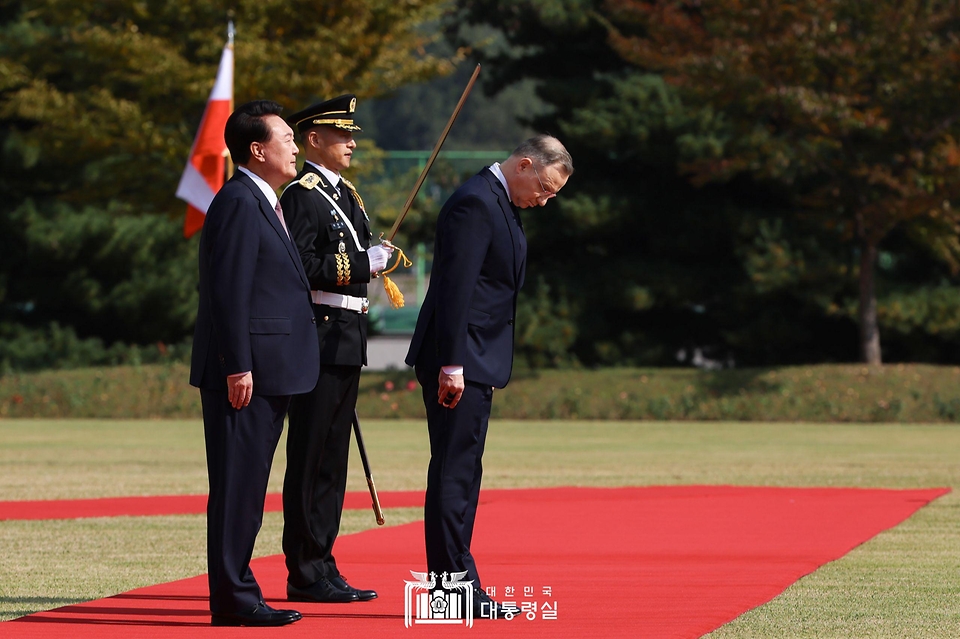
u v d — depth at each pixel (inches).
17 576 653.9
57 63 2736.2
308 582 578.9
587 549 742.5
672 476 1245.7
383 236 627.8
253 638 478.9
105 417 2292.1
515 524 856.9
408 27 2699.3
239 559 517.3
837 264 2551.7
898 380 2289.6
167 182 2682.1
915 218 2357.3
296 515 580.4
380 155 2832.2
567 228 2743.6
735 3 2236.7
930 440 1755.7
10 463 1386.6
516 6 2763.3
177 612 540.1
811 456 1494.8
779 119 2369.6
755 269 2568.9
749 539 783.1
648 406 2256.4
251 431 530.3
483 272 551.8
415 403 2324.1
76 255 2979.8
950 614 537.6
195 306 3100.4
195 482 1178.6
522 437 1840.6
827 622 518.6
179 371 2511.1
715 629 500.4
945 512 928.3
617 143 2694.4
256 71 2390.5
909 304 2591.0
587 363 2800.2
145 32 2516.0
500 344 557.9
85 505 978.7
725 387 2331.4
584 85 2748.5
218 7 2456.9
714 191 2760.8
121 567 685.3
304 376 542.6
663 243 2726.4
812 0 2194.9
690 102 2454.5
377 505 621.6
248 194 538.3
